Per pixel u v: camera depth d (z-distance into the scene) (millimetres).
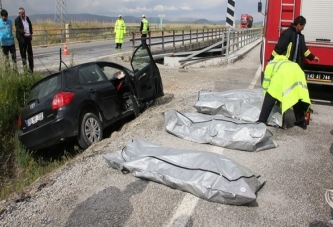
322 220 3221
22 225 3295
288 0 7324
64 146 6609
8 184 5895
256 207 3424
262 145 4902
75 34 29297
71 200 3674
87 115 6023
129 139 5480
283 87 5480
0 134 7188
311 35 7285
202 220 3211
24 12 10812
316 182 3967
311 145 5172
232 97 6484
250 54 19484
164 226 3139
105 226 3182
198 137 5246
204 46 24281
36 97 6152
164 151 4273
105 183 3990
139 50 7680
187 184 3604
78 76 6289
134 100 7410
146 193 3705
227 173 3582
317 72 7477
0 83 8008
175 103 7941
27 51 11219
